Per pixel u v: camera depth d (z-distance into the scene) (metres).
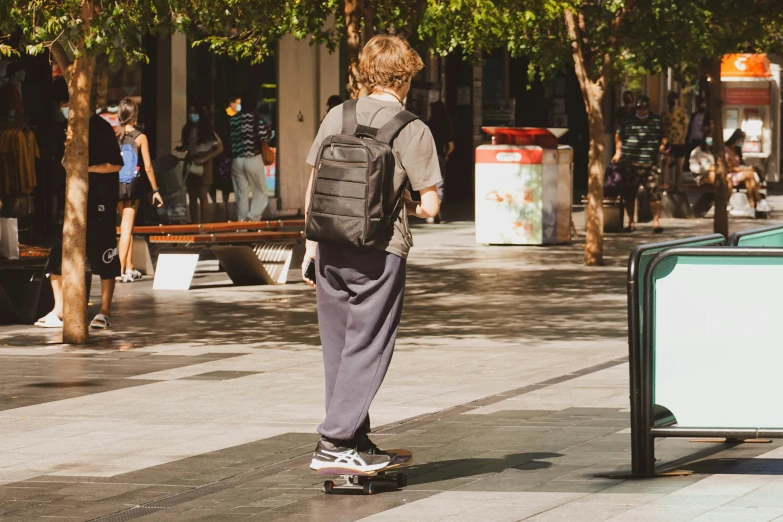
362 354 10.99
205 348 19.27
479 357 18.22
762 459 12.02
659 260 11.25
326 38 28.73
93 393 15.77
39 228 34.25
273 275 27.97
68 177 19.73
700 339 11.27
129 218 27.86
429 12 22.86
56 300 21.64
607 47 29.64
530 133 36.50
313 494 10.95
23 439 13.32
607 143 70.06
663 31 29.31
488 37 24.86
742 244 13.06
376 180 10.72
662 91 77.00
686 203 46.81
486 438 12.98
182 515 10.37
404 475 11.16
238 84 42.62
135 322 22.05
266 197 38.16
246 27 23.84
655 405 11.33
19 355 18.67
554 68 31.75
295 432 13.49
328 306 11.11
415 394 15.43
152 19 19.14
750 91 59.75
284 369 17.39
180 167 36.47
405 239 11.04
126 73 35.94
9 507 10.77
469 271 29.70
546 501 10.41
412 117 11.00
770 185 69.75
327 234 10.80
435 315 22.64
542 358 18.12
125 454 12.60
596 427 13.42
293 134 46.19
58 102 24.62
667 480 11.13
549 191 36.38
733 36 31.89
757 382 11.22
